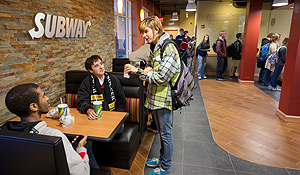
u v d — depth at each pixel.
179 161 2.44
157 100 1.83
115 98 2.44
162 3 10.96
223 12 8.06
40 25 2.31
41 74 2.42
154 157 2.51
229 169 2.29
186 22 13.56
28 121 1.14
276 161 2.45
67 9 2.86
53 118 1.86
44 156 0.83
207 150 2.68
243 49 6.68
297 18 3.36
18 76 2.10
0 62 1.89
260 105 4.56
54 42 2.62
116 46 6.05
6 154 0.88
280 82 6.76
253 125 3.48
